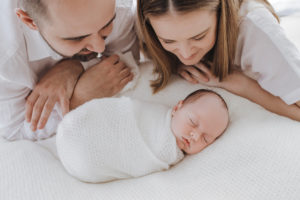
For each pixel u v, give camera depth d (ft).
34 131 3.47
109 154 2.94
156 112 3.27
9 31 3.10
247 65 3.28
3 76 3.17
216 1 2.60
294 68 2.83
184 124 3.07
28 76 3.39
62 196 2.65
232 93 3.46
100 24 2.51
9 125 3.64
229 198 2.38
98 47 2.83
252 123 2.96
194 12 2.45
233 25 2.92
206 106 3.07
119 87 3.75
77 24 2.40
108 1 2.41
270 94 3.24
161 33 2.74
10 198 2.63
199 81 3.66
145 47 3.83
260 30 2.92
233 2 2.81
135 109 3.14
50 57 3.66
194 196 2.46
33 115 3.43
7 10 3.07
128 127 3.03
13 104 3.51
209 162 2.74
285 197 2.27
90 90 3.63
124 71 3.80
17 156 3.07
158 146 3.02
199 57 3.11
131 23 3.84
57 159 3.30
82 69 3.91
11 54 3.11
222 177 2.54
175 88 3.73
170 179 2.75
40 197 2.63
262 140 2.67
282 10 5.14
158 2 2.48
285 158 2.48
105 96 3.68
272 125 2.87
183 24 2.53
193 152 3.04
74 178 2.97
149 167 3.00
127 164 2.98
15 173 2.87
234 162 2.61
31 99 3.50
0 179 2.82
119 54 3.96
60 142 2.99
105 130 2.98
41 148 3.39
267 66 2.98
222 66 3.27
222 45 3.06
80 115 2.97
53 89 3.54
